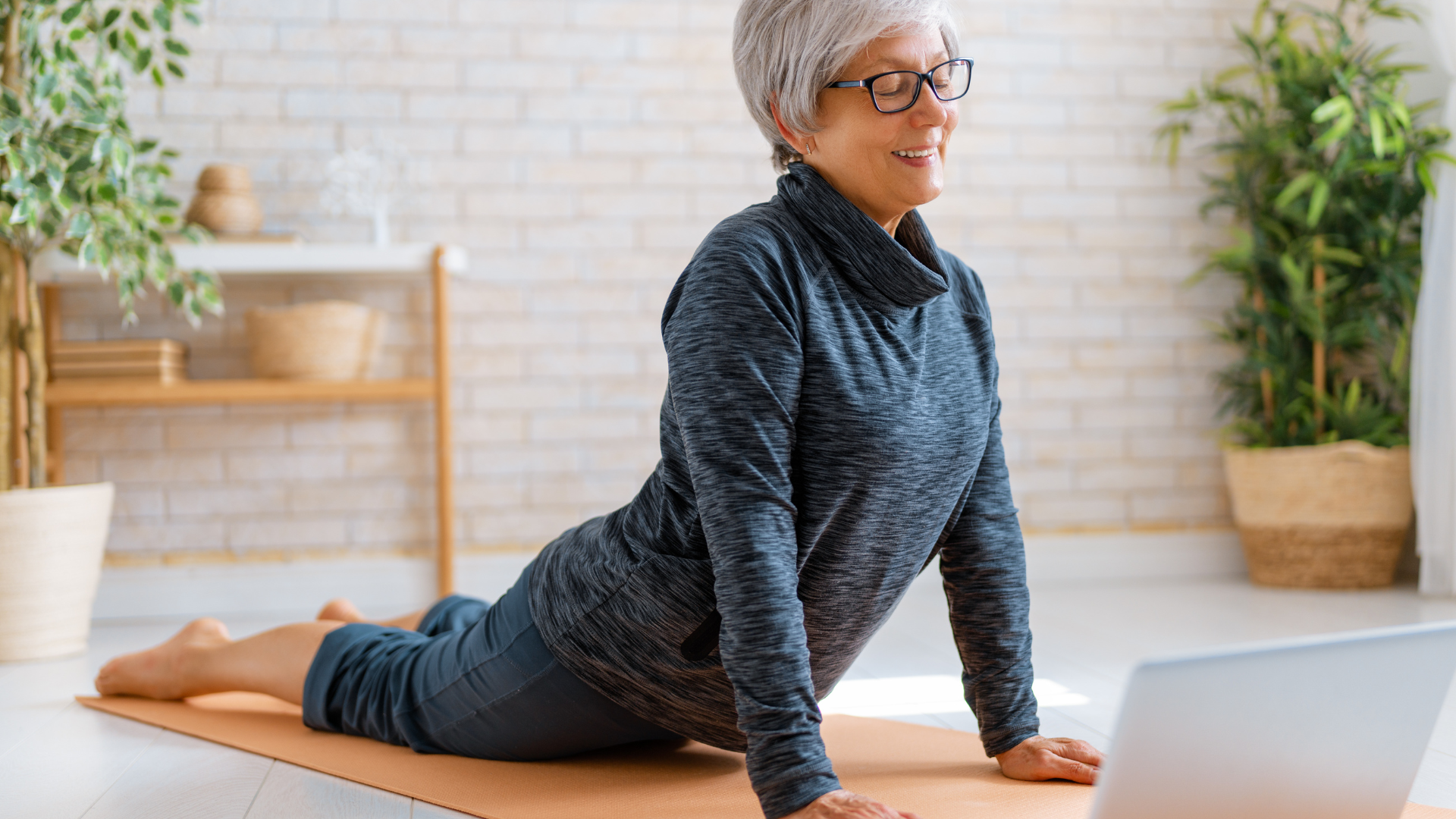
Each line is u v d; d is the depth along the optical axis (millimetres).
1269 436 3602
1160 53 3793
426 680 1549
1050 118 3752
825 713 1934
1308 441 3527
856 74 1170
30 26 2662
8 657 2561
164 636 3002
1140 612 3061
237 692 1953
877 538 1219
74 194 2666
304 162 3480
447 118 3537
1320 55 3508
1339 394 3547
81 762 1595
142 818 1336
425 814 1316
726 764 1509
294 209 3479
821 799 1045
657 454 3594
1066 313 3758
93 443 3389
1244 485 3527
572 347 3568
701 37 3627
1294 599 3242
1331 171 3369
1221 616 2961
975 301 1344
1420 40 3514
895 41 1161
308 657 1742
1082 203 3764
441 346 3199
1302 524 3398
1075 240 3762
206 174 3230
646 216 3600
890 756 1532
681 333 1143
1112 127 3775
